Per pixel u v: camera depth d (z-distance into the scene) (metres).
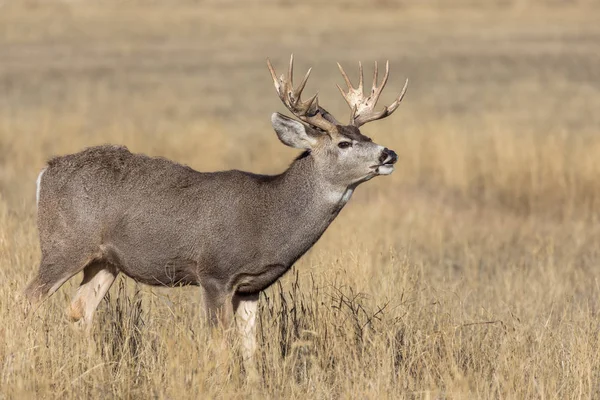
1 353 24.34
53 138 67.44
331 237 42.19
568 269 39.22
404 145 63.41
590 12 190.00
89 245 27.25
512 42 139.12
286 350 26.66
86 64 117.38
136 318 27.45
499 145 60.09
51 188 27.42
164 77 108.12
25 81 101.62
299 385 25.20
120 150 27.91
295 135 27.33
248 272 26.94
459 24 170.62
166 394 23.20
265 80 106.06
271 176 27.69
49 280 27.34
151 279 27.47
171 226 26.75
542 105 87.81
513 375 24.92
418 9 196.75
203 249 26.66
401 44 138.75
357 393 24.05
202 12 193.38
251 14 189.88
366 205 52.59
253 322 27.02
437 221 49.25
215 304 26.66
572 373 25.53
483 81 104.69
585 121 78.75
